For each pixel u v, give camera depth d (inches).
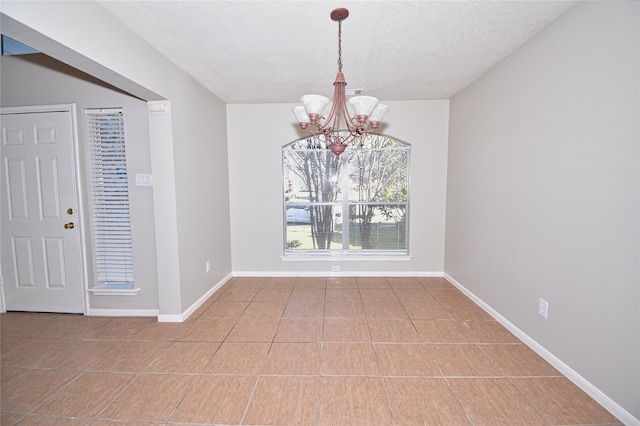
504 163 105.4
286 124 161.9
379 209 168.1
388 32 86.9
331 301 132.0
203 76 120.2
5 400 72.6
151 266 115.9
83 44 69.1
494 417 66.1
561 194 79.4
